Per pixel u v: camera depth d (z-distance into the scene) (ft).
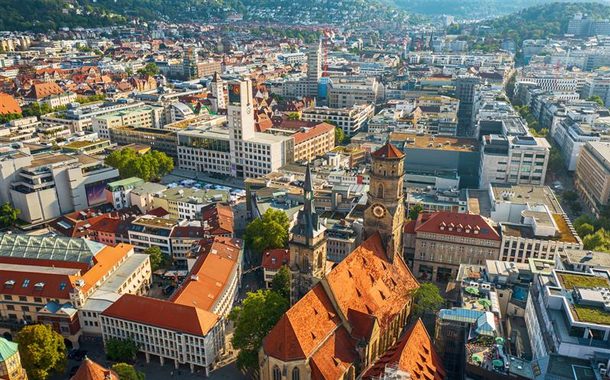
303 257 479.00
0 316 575.38
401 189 532.73
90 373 411.95
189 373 511.40
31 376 478.18
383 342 479.00
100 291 579.89
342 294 451.94
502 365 401.70
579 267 536.01
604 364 374.84
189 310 507.71
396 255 555.69
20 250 624.18
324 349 417.28
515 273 535.60
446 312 465.06
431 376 406.00
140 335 518.78
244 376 506.89
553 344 401.70
